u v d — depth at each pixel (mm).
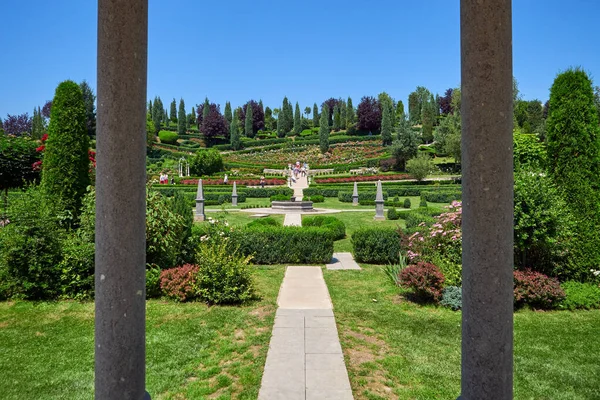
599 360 4492
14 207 6844
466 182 2066
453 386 3832
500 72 2002
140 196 2061
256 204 28156
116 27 1994
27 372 4121
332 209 24656
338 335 5109
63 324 5586
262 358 4402
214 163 51844
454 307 6277
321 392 3656
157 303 6527
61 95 8641
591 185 7180
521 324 5676
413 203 28719
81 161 8766
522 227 6531
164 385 3820
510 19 2055
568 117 7281
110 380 1977
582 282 7156
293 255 9984
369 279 8367
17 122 61250
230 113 103312
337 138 88562
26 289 6570
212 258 6637
